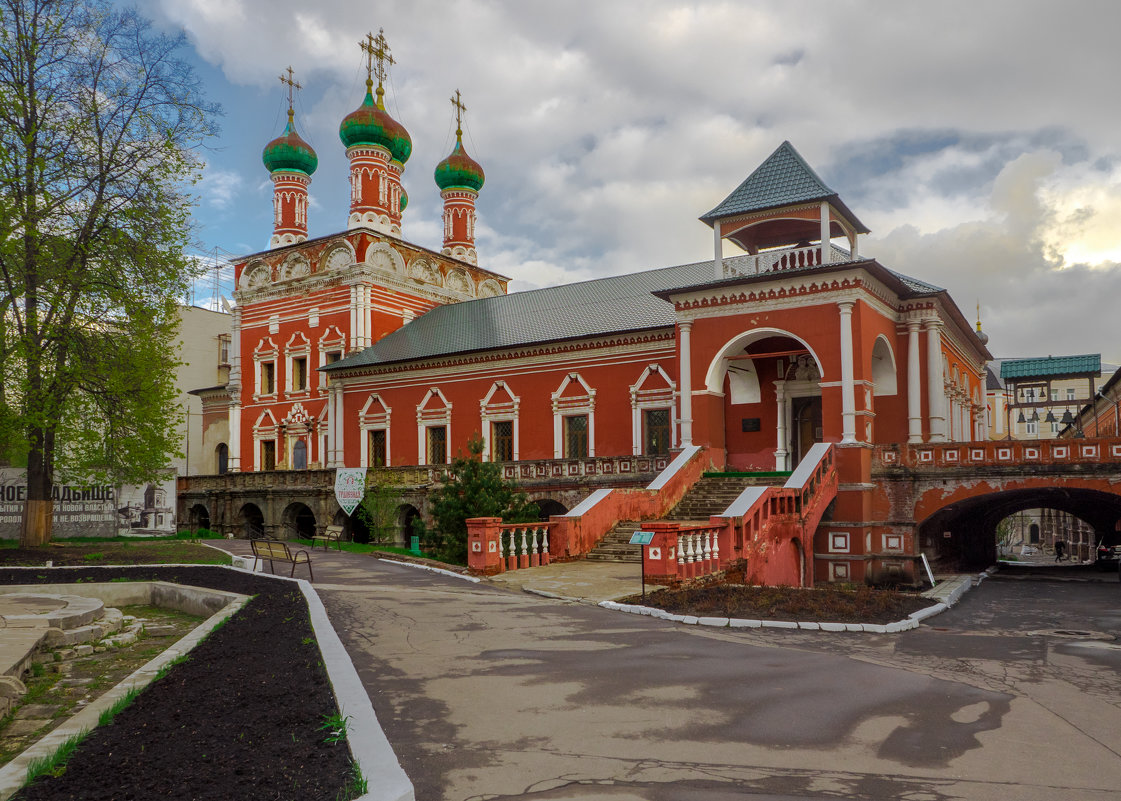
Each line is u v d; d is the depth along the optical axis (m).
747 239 27.75
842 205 24.34
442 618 12.39
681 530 15.80
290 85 45.22
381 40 42.97
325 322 40.03
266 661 8.85
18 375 22.62
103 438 24.75
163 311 25.50
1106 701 7.93
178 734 6.32
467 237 47.03
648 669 9.09
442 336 36.94
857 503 22.55
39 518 23.88
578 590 15.37
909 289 25.64
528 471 29.00
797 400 27.56
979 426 39.22
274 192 44.81
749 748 6.42
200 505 39.09
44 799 5.05
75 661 11.45
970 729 6.94
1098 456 20.58
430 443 35.59
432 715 7.33
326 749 5.88
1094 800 5.43
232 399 43.41
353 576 18.00
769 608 13.24
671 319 30.08
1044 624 14.07
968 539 29.55
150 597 16.89
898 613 13.33
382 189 41.28
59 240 23.20
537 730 6.88
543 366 32.59
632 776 5.82
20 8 23.42
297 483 34.91
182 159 25.19
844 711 7.44
